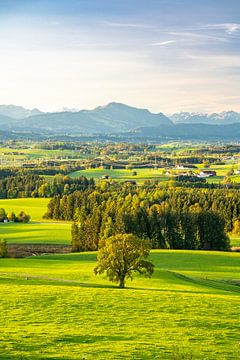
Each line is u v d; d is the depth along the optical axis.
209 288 76.94
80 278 83.31
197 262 110.75
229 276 94.62
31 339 41.44
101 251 76.00
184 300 59.50
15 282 71.94
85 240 145.25
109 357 37.25
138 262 74.81
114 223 151.62
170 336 44.31
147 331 45.72
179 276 89.19
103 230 148.00
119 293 62.34
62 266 99.44
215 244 151.12
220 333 45.94
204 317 51.72
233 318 51.84
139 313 52.59
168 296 61.56
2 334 42.75
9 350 38.12
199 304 57.56
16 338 41.56
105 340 42.19
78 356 37.25
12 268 94.56
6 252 121.75
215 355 39.06
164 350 39.72
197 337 44.28
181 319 50.72
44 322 47.84
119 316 51.12
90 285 74.44
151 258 115.56
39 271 90.38
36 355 37.16
